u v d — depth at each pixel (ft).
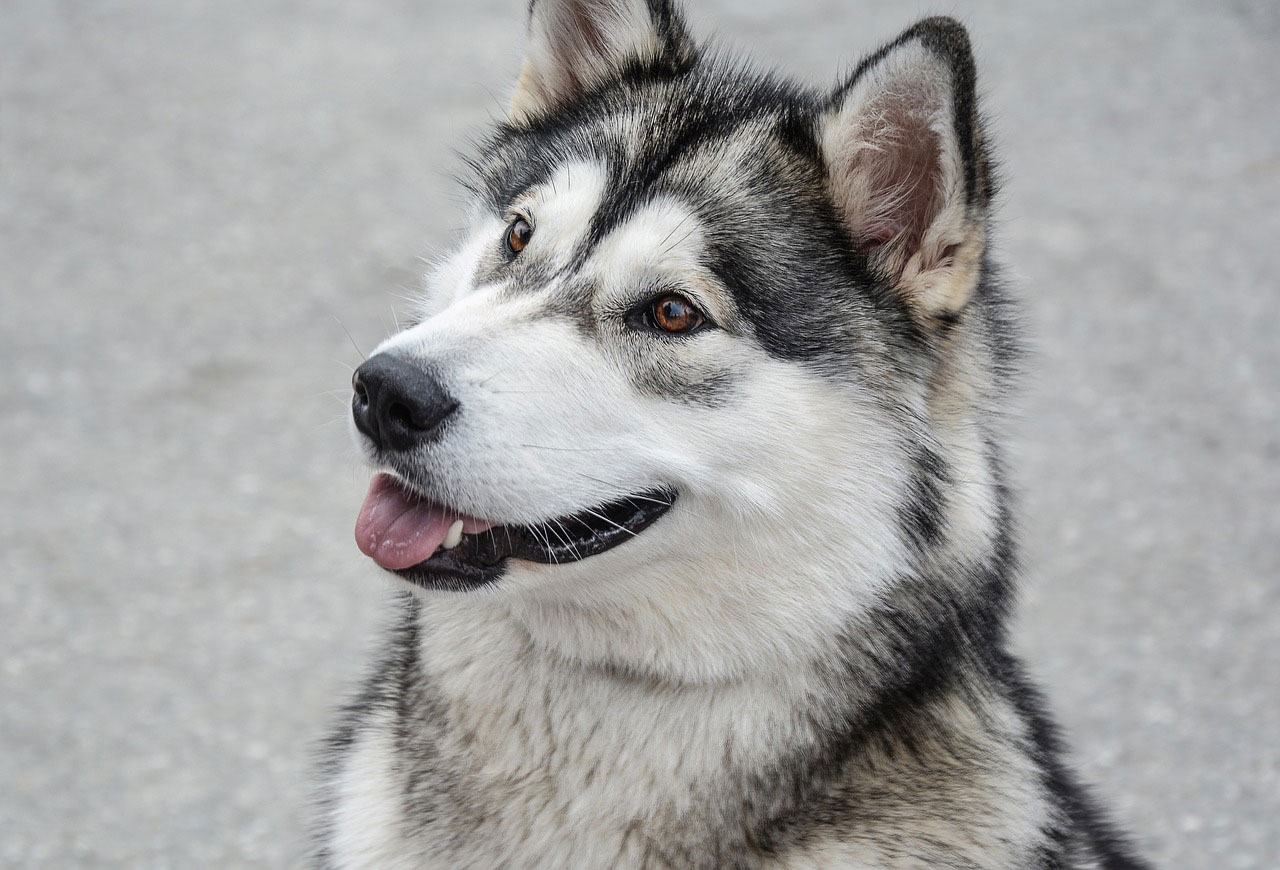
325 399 24.71
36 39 40.81
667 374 10.37
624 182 11.03
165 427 23.89
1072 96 38.11
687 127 11.27
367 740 11.69
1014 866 10.39
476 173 13.25
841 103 10.87
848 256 10.84
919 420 10.64
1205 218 31.96
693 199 10.73
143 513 21.54
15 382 24.94
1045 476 23.24
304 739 17.03
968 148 10.23
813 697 10.39
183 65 39.29
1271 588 20.25
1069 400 25.48
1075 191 33.17
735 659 10.37
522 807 10.68
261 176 33.14
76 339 26.45
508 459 10.03
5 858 14.85
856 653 10.40
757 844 10.43
